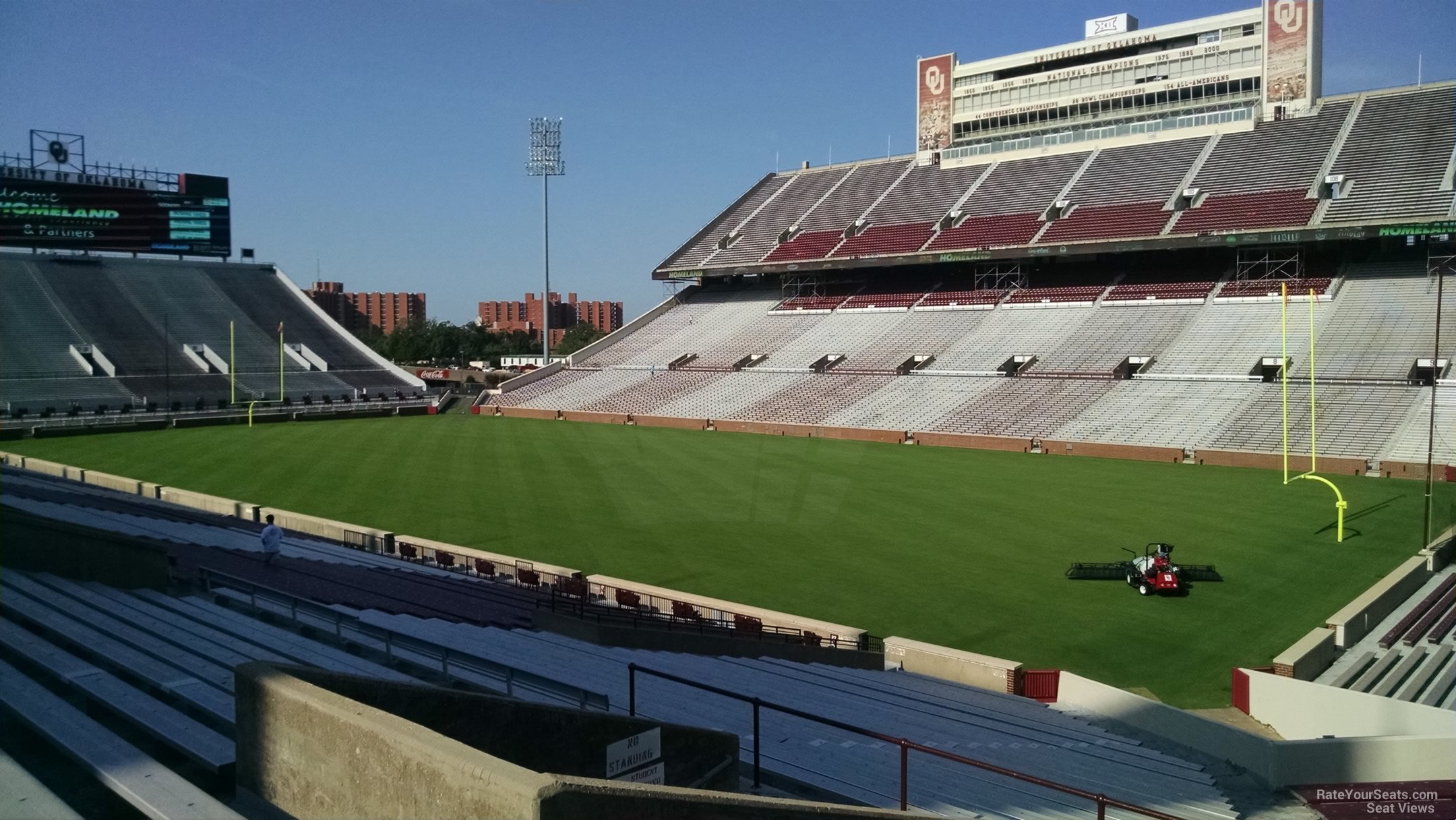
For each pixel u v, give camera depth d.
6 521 16.44
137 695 9.05
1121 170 75.88
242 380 87.69
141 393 80.44
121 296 94.00
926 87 90.94
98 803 6.88
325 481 47.53
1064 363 65.38
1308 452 49.44
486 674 12.96
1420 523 35.53
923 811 10.51
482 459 55.81
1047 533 34.56
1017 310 74.06
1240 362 58.62
